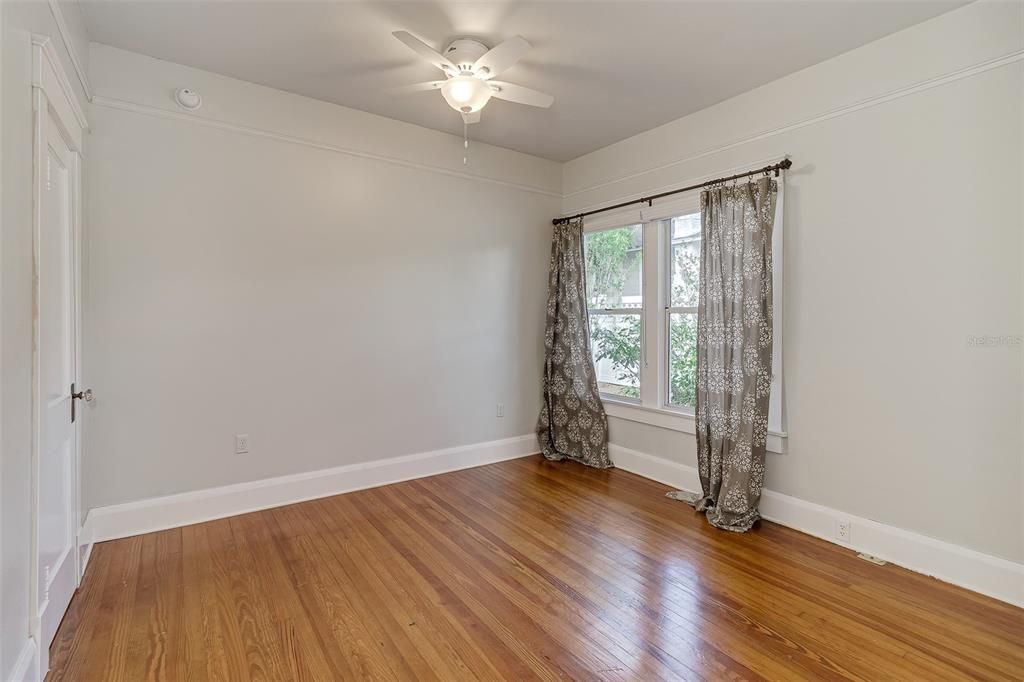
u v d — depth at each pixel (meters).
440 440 4.11
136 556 2.62
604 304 4.43
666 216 3.76
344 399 3.62
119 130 2.80
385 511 3.26
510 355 4.51
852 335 2.73
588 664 1.83
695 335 3.66
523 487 3.74
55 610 1.96
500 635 2.00
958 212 2.36
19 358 1.54
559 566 2.54
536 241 4.65
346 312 3.61
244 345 3.22
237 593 2.28
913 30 2.48
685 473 3.66
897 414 2.57
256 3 2.35
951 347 2.39
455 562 2.59
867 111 2.66
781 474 3.07
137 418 2.88
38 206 1.68
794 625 2.05
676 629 2.03
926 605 2.19
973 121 2.30
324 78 3.14
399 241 3.84
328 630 2.02
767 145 3.11
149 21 2.51
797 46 2.68
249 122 3.19
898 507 2.57
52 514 1.95
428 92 3.34
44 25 1.84
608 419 4.32
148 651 1.88
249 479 3.25
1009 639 1.96
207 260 3.08
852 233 2.72
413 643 1.94
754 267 3.02
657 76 3.03
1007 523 2.23
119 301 2.82
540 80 3.08
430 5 2.36
